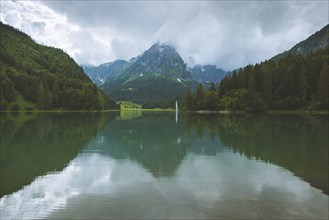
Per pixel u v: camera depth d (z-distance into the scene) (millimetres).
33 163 34875
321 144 49562
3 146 46594
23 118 117875
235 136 60844
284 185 26203
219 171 31312
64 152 42094
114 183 26922
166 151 43656
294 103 165250
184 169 32344
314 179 28234
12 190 24922
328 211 20406
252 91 176250
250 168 32750
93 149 44812
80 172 30922
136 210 20531
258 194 23781
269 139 56094
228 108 190750
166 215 19656
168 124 95000
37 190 24922
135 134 64938
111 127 82438
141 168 32750
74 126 82938
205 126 85812
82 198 22953
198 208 20797
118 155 40219
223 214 19781
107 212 20188
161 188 25406
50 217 19594
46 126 80562
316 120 108000
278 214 19766
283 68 183875
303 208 20875
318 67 173125
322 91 153750
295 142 51844
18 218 19484
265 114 162500
